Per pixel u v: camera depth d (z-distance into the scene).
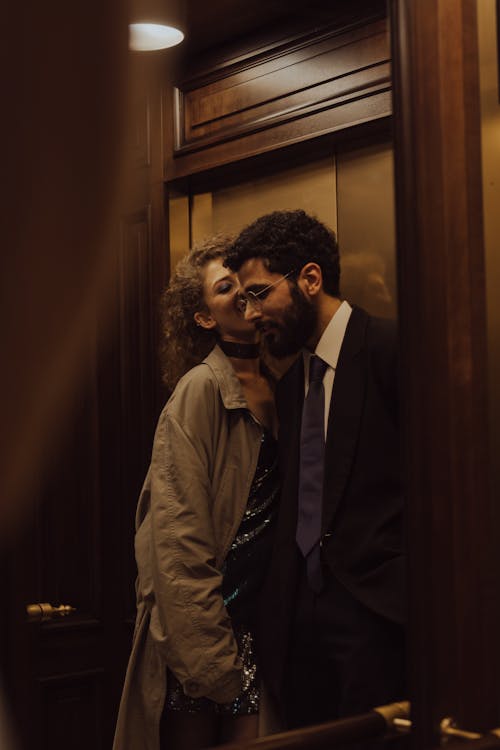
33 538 2.59
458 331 1.28
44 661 2.59
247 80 2.48
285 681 1.81
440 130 1.28
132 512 2.71
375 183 2.32
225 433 1.96
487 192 1.32
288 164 2.51
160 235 2.70
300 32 2.34
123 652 2.71
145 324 2.72
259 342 2.11
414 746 1.21
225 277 2.12
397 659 1.72
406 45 1.26
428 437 1.25
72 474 2.65
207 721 1.92
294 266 1.90
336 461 1.79
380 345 1.81
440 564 1.24
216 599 1.82
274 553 1.86
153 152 2.71
